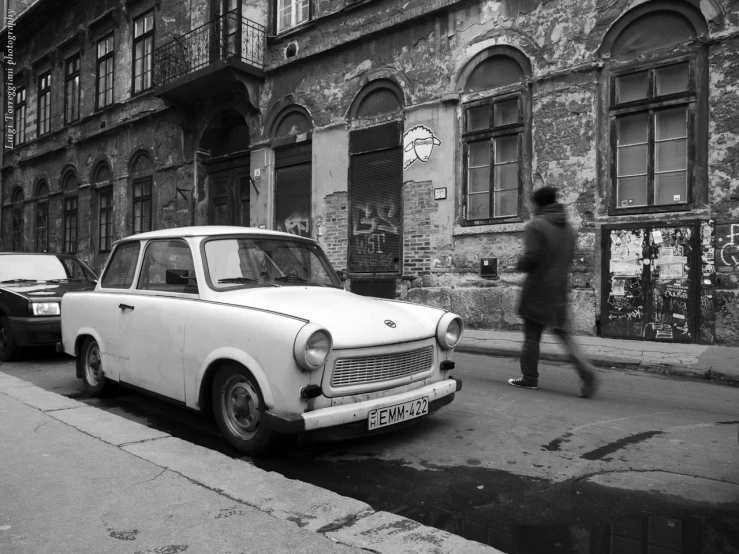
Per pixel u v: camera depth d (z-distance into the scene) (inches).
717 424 179.8
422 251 439.8
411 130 448.1
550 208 219.8
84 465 126.8
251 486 115.4
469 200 421.7
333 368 138.7
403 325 159.3
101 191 808.9
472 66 417.4
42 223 944.9
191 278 171.5
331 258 503.2
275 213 563.2
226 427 151.9
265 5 566.3
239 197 616.7
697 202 323.9
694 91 324.8
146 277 192.1
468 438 165.2
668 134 336.5
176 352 164.9
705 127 321.7
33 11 903.1
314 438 135.9
